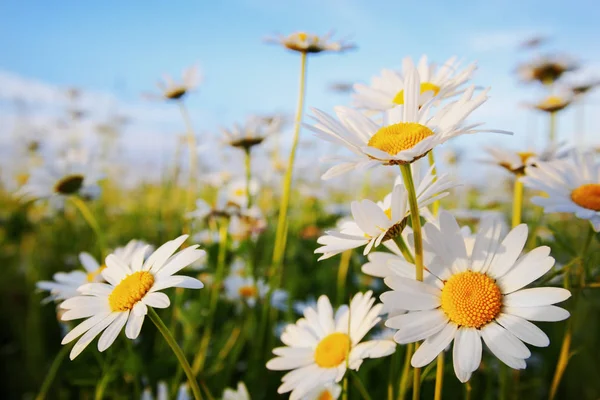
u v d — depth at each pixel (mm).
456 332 135
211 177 517
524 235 144
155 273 160
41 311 436
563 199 193
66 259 524
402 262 152
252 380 280
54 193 345
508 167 243
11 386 378
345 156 143
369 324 177
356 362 167
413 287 140
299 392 166
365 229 143
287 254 439
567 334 186
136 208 683
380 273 157
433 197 150
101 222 601
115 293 155
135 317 146
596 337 347
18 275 532
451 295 137
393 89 224
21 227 591
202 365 276
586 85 550
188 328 283
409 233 158
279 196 702
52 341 416
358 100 224
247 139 356
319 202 690
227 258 362
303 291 413
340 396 199
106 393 272
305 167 695
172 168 533
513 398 216
